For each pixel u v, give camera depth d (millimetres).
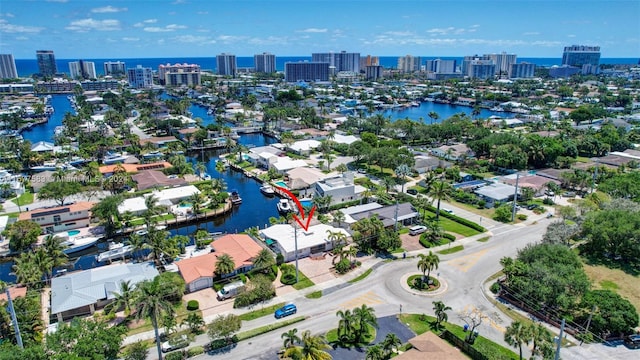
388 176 182250
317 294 95875
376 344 77125
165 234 115438
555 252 96188
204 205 153625
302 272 106188
